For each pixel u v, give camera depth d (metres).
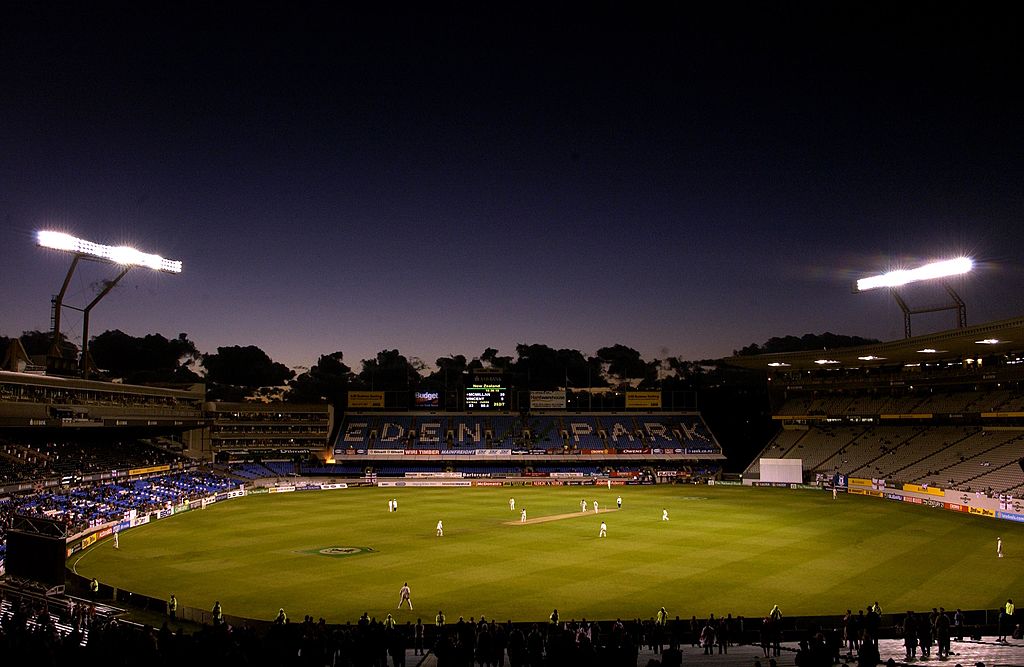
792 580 41.16
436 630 28.66
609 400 132.12
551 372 178.38
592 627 27.19
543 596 37.72
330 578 41.62
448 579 41.41
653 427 119.75
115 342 158.50
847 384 103.69
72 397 68.75
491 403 117.19
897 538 55.25
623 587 39.59
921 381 94.12
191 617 32.09
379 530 59.38
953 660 23.28
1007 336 73.56
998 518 65.62
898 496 81.44
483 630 23.02
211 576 42.06
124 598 34.94
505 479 105.25
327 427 111.50
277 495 88.19
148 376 150.12
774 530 59.25
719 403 125.94
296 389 162.75
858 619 28.23
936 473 81.62
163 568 44.25
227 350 162.50
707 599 37.16
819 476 96.12
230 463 101.44
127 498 67.69
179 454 96.31
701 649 27.66
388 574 42.72
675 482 107.00
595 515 68.75
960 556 48.03
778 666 23.38
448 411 120.31
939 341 78.50
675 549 50.66
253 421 107.88
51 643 16.34
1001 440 82.38
